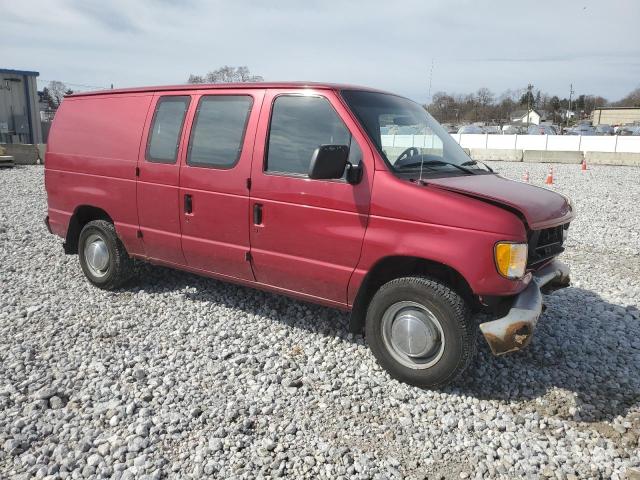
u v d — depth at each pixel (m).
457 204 3.74
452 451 3.36
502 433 3.56
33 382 4.02
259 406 3.78
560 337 4.94
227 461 3.21
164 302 5.68
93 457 3.19
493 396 3.98
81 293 5.96
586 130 54.53
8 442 3.29
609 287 6.50
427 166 4.38
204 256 5.08
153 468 3.12
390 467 3.18
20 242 8.19
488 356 4.56
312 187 4.28
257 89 4.71
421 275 4.02
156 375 4.18
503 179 4.68
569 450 3.40
